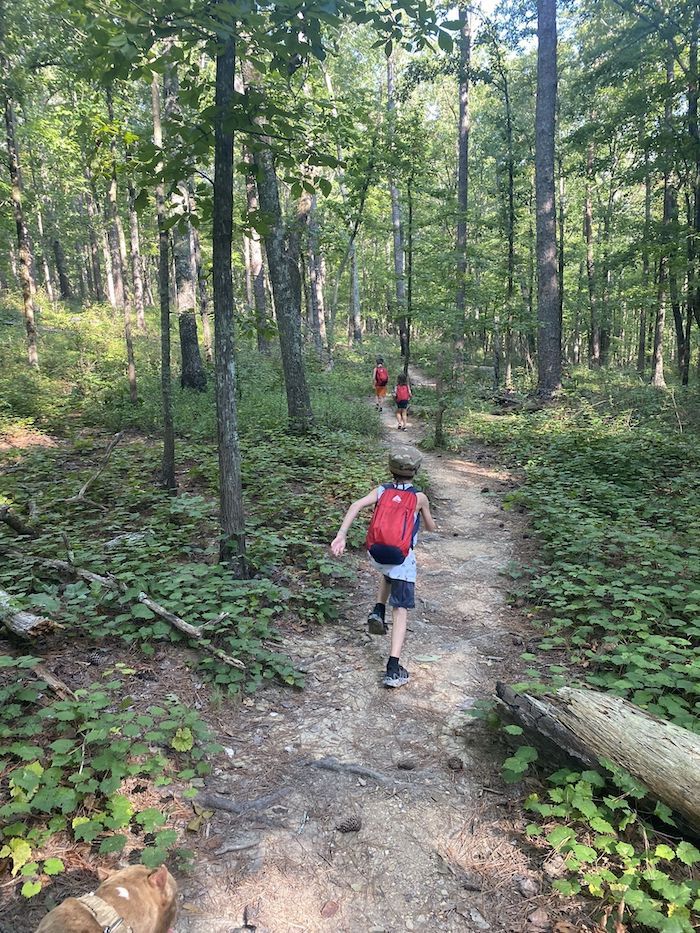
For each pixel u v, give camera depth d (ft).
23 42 41.47
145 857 8.74
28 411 43.73
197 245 67.21
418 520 15.08
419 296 65.41
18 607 14.05
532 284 91.04
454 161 116.16
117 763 10.28
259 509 24.98
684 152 51.96
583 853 8.94
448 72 68.54
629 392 60.54
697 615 16.76
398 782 11.41
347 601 19.36
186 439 40.34
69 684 12.85
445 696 14.30
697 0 47.73
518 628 17.92
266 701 13.78
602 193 102.12
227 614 15.01
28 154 73.10
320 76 53.31
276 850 9.78
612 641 15.17
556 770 11.25
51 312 94.68
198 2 12.73
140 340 76.95
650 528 23.40
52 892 8.41
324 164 17.03
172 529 22.41
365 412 50.47
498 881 9.36
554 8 55.88
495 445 45.01
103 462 27.30
